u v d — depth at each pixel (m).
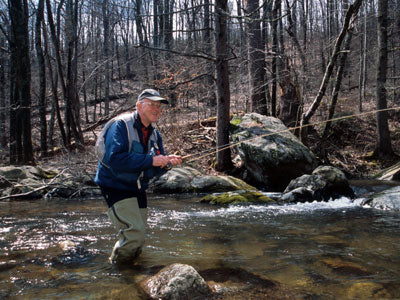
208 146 12.15
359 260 3.23
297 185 7.58
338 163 12.15
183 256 3.38
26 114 11.43
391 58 22.38
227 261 3.22
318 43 15.13
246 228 4.65
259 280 2.75
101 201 7.34
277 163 8.88
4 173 8.38
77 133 12.69
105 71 19.09
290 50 13.51
